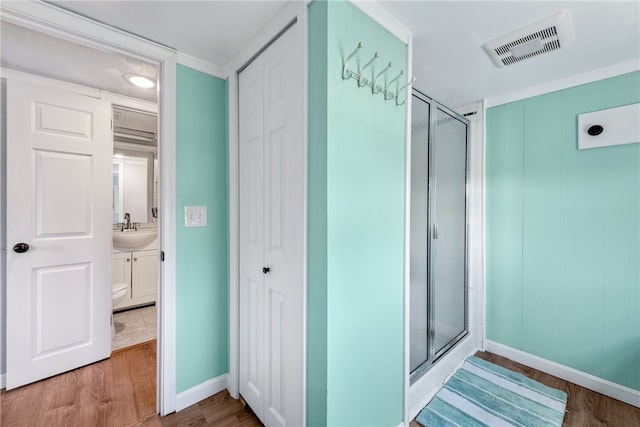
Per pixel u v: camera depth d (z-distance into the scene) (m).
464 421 1.58
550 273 2.05
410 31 1.42
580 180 1.92
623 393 1.75
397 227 1.42
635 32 1.44
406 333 1.48
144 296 3.32
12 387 1.78
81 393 1.77
